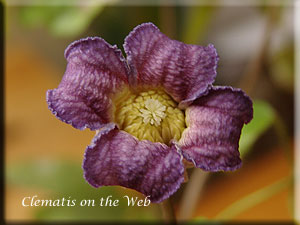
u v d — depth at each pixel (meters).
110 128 0.12
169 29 0.19
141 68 0.12
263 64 0.20
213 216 0.23
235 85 0.26
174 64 0.12
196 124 0.12
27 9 0.18
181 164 0.11
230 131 0.12
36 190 0.21
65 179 0.17
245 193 0.24
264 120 0.16
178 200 0.19
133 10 0.21
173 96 0.12
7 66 0.30
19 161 0.18
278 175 0.25
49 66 0.30
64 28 0.17
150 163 0.11
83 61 0.12
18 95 0.30
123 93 0.12
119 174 0.11
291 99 0.25
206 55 0.12
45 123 0.28
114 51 0.12
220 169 0.12
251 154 0.26
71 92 0.12
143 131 0.12
